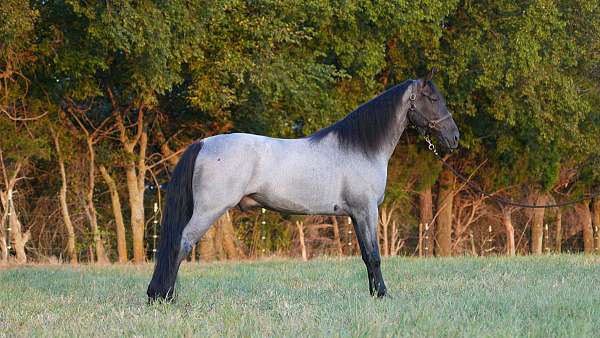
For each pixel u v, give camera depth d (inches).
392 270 529.0
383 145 355.3
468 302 328.2
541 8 783.7
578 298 337.1
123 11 577.3
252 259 810.2
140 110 775.7
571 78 858.1
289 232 945.5
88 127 814.5
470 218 1049.5
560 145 895.1
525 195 1067.9
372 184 348.8
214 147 331.9
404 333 253.6
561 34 829.2
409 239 1043.9
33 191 831.7
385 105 357.1
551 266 536.7
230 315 293.9
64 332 267.9
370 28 765.9
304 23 738.2
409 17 725.3
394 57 832.9
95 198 876.0
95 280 479.8
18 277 521.0
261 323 273.9
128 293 398.6
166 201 331.6
